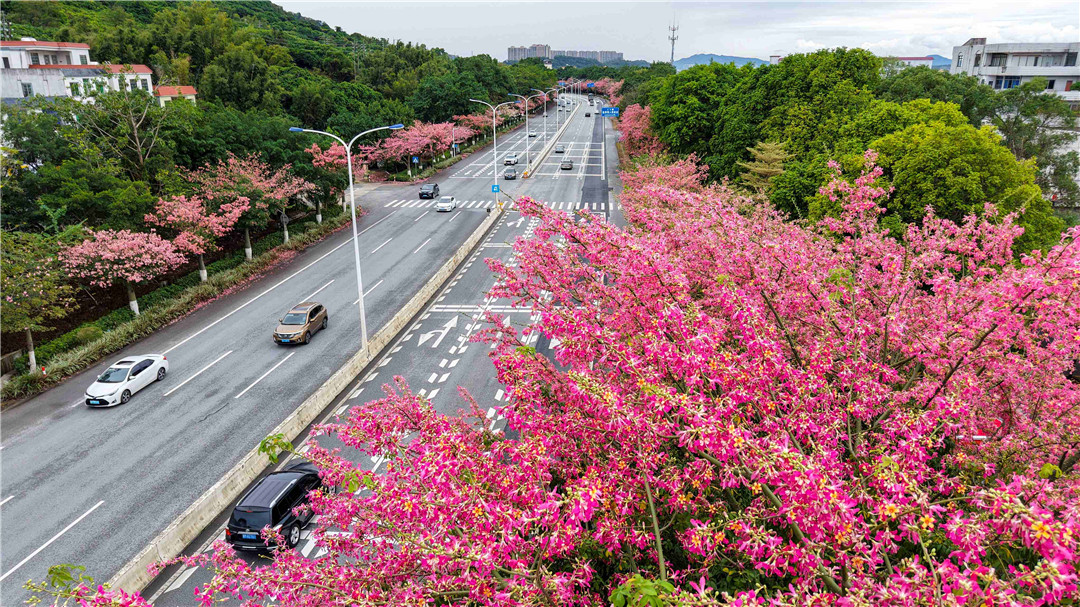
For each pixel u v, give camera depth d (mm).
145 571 15281
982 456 9719
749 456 6246
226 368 28359
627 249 8930
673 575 7148
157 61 84125
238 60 82750
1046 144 48250
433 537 6199
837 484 6211
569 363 9523
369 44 186500
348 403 24625
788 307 11266
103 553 16812
